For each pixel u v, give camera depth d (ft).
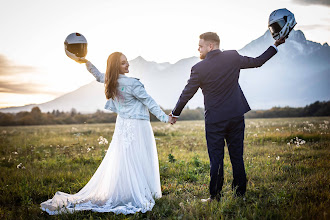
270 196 11.35
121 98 11.24
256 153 22.41
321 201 10.18
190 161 19.15
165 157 21.61
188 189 13.00
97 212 10.18
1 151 29.19
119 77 11.23
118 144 11.24
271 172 15.11
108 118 192.65
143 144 11.37
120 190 10.78
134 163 11.00
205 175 15.37
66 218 9.74
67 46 11.99
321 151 21.57
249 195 11.52
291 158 19.30
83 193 11.44
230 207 10.09
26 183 14.30
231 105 10.28
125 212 9.87
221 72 10.14
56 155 24.53
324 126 43.19
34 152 27.55
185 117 186.19
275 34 10.84
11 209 11.21
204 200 11.10
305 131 37.04
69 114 232.94
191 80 10.57
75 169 18.37
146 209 10.02
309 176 13.75
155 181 11.52
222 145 10.63
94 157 22.17
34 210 10.59
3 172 17.53
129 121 11.27
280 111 189.47
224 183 13.56
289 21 10.49
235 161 10.91
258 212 9.48
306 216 8.69
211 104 10.42
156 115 11.13
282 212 9.14
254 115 191.83
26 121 204.23
